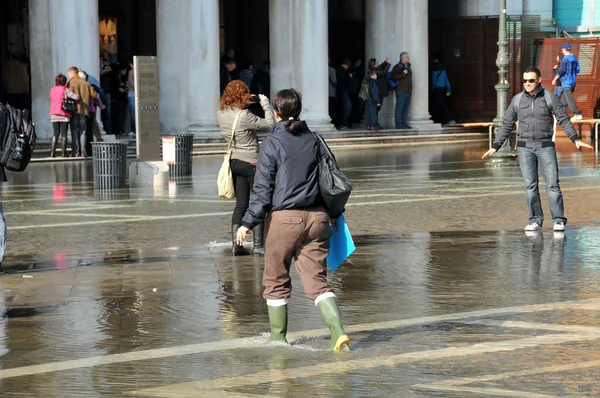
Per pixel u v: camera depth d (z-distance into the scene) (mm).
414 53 76750
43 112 61438
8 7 77312
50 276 23609
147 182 45875
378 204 37031
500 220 32844
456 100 83938
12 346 17094
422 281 22594
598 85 80312
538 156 30016
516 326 18141
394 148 69812
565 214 34188
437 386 14359
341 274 23469
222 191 26453
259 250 26422
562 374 14922
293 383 14656
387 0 76938
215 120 65875
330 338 17516
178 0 65438
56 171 51062
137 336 17781
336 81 75375
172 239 29250
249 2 91188
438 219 33094
